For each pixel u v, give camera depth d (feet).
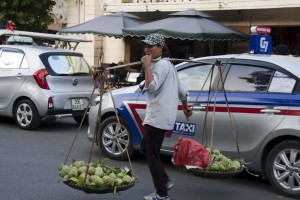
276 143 19.02
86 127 33.86
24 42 34.81
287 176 18.57
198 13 40.14
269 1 44.16
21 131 31.04
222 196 18.63
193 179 20.98
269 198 18.47
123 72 46.37
